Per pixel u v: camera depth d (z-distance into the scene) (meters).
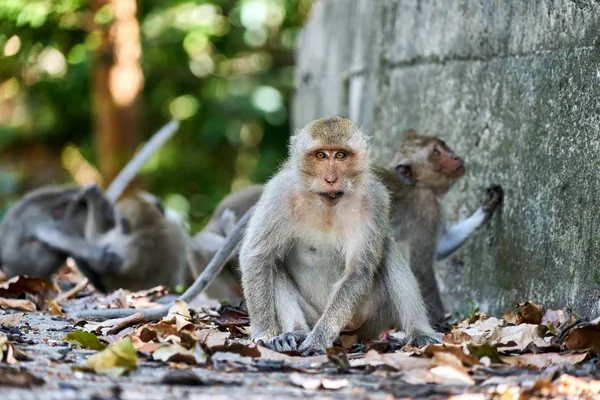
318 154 9.95
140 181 27.09
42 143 32.59
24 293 14.06
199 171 29.91
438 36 14.70
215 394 7.34
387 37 16.75
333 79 20.11
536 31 11.95
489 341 9.81
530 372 8.41
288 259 10.62
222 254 12.09
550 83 11.56
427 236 13.49
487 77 13.21
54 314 12.55
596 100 10.55
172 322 10.09
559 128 11.31
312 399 7.26
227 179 30.09
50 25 23.69
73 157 32.59
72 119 31.11
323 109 20.94
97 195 18.61
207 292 15.58
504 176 12.67
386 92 16.69
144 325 10.23
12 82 28.83
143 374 8.16
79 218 19.27
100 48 25.20
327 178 9.86
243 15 26.56
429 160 13.46
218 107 28.48
